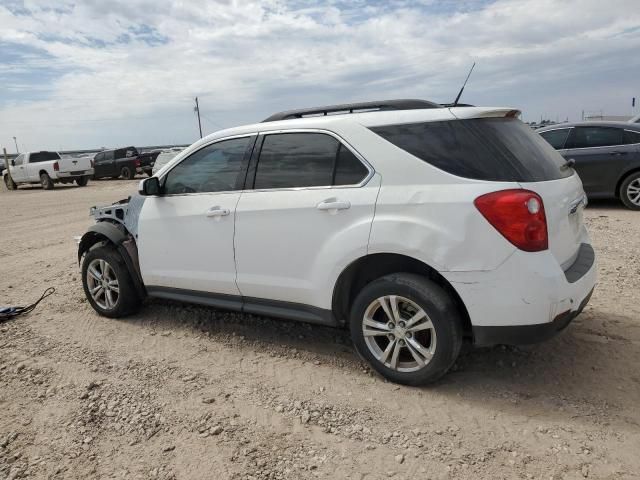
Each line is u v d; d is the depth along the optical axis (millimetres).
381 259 3457
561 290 3004
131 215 4719
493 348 3959
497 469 2643
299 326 4629
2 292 6211
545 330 3029
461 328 3268
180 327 4746
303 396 3432
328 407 3283
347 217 3420
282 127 3846
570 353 3828
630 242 6902
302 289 3705
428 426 3033
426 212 3141
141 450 2932
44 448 2994
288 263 3736
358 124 3500
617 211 9258
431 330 3244
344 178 3502
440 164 3186
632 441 2812
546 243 3016
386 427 3043
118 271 4816
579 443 2814
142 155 29094
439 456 2764
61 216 13500
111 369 3951
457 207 3053
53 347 4422
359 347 3578
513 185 2996
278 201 3738
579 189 3635
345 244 3406
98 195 19469
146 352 4242
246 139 4031
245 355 4109
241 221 3926
